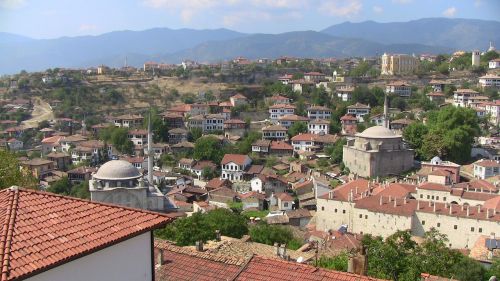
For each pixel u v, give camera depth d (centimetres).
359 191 11300
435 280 3784
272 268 2630
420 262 5509
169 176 16200
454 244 9319
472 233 9119
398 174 14438
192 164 17388
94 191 9781
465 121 16000
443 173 12281
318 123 19750
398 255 5347
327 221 10875
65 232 1997
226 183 15462
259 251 5159
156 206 10238
